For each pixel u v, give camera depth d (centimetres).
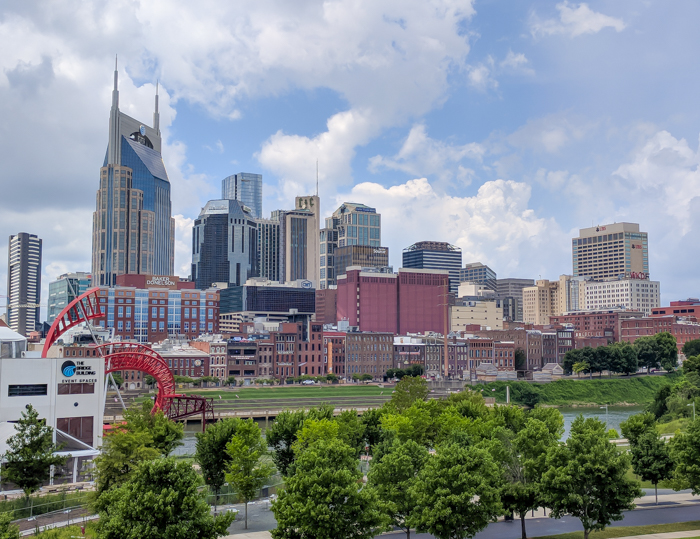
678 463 10062
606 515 8331
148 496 6500
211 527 6775
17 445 9925
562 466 8481
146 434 10019
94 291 15462
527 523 9644
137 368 16475
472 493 7750
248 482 9344
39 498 9838
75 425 12262
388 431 11000
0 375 11725
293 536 7356
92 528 6962
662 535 8781
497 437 10300
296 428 11481
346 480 7388
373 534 7494
